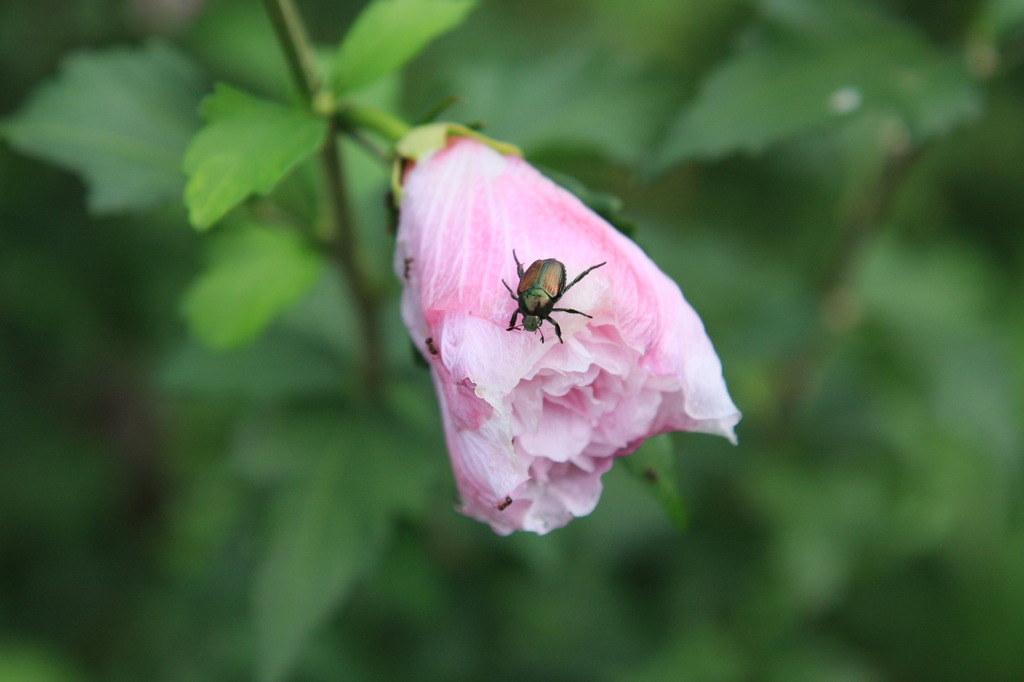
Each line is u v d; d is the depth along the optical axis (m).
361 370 0.50
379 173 0.51
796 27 0.49
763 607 0.64
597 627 0.63
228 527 0.60
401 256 0.42
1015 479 0.73
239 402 0.87
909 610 0.78
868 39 0.49
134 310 0.77
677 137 0.49
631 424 0.41
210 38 0.74
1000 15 0.50
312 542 0.48
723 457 0.61
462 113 0.51
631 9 0.99
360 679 0.60
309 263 0.48
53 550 0.84
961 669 0.79
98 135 0.48
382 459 0.49
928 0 0.51
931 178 0.92
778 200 0.86
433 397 0.51
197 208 0.42
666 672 0.63
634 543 0.61
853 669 0.67
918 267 0.66
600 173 0.72
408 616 0.59
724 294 0.59
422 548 0.56
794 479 0.61
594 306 0.40
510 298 0.40
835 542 0.61
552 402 0.41
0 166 0.72
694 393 0.41
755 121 0.49
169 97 0.49
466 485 0.41
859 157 0.76
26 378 0.81
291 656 0.47
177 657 0.69
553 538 0.54
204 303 0.48
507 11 0.97
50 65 0.72
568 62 0.51
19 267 0.74
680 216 0.89
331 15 0.85
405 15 0.45
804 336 0.56
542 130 0.50
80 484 0.84
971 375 0.59
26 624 0.82
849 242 0.55
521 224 0.41
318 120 0.44
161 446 0.90
